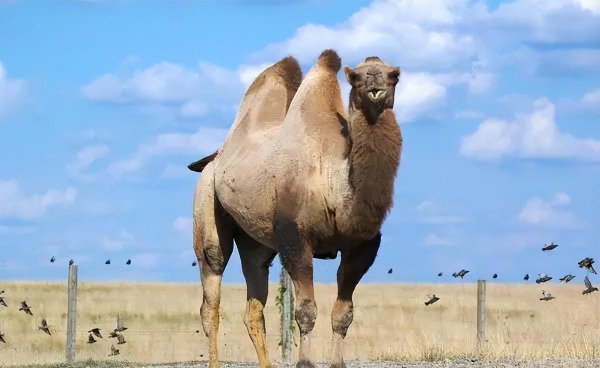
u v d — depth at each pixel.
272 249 34.00
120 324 47.16
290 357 49.03
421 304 112.50
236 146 32.94
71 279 50.59
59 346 69.81
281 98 33.44
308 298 29.02
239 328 85.12
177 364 46.44
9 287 119.62
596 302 116.12
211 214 34.09
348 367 38.91
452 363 40.03
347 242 28.95
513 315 97.62
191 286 141.38
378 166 27.44
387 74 27.36
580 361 38.56
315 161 28.98
